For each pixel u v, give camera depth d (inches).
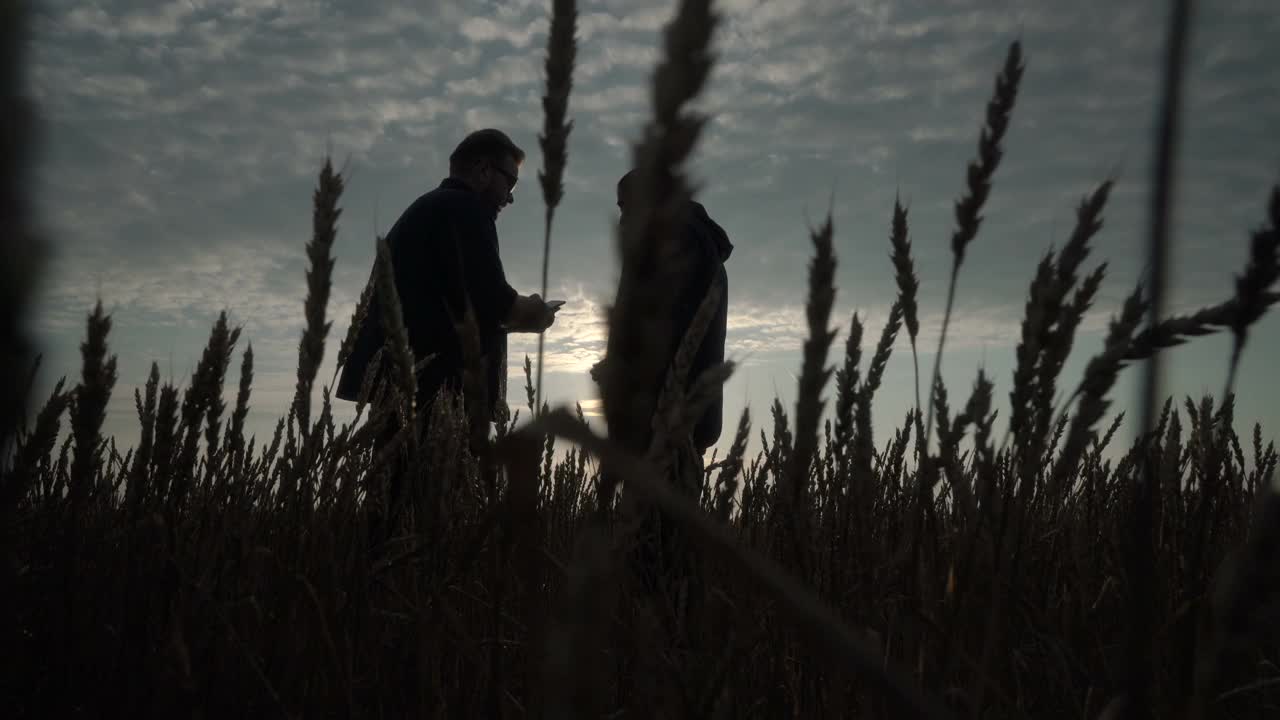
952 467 40.8
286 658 50.1
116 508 57.0
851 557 48.9
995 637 36.6
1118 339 32.1
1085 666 52.7
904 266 45.1
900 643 48.7
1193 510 49.6
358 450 54.2
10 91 23.9
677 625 39.6
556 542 49.8
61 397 39.3
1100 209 32.7
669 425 24.7
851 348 47.1
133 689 45.6
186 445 48.3
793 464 38.6
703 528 12.8
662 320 13.0
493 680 36.3
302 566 52.9
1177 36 18.6
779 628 47.8
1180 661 36.7
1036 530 55.1
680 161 13.1
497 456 16.6
